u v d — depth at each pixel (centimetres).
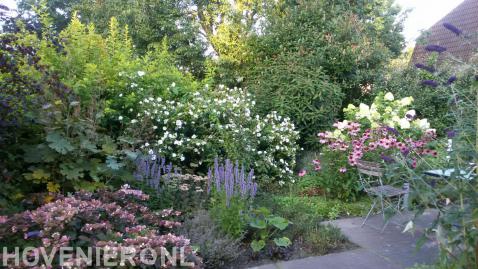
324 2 895
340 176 509
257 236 360
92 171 379
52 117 372
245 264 319
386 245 363
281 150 611
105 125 514
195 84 639
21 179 373
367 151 500
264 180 544
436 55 837
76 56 507
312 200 498
